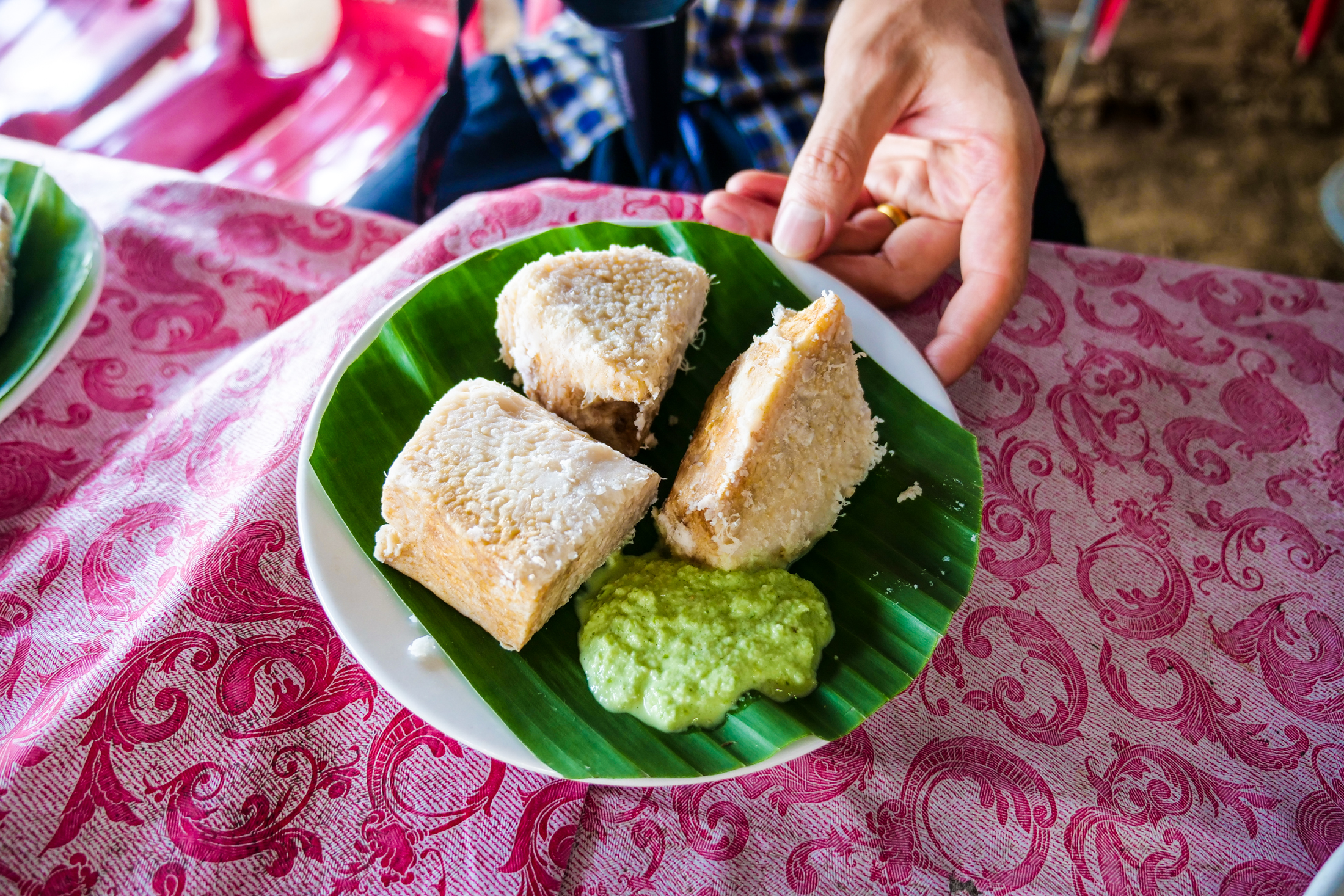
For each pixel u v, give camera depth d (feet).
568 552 1.03
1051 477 1.25
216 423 1.21
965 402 1.31
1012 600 1.15
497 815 0.99
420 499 1.03
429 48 2.14
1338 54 3.40
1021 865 1.00
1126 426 1.30
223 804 0.97
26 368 1.16
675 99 1.61
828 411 1.16
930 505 1.16
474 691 1.00
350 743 1.01
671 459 1.24
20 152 1.46
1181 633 1.14
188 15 2.06
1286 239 2.91
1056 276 1.44
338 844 0.97
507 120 1.89
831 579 1.12
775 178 1.50
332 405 1.12
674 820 1.01
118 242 1.37
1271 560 1.20
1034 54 1.99
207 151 1.99
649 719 1.00
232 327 1.34
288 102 2.10
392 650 1.01
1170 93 3.30
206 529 1.11
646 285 1.23
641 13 1.40
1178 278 1.45
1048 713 1.08
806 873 0.99
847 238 1.46
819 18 1.91
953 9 1.40
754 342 1.20
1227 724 1.08
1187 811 1.03
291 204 1.45
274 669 1.04
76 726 0.98
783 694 1.02
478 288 1.27
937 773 1.04
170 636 1.03
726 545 1.09
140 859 0.94
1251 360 1.37
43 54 1.96
